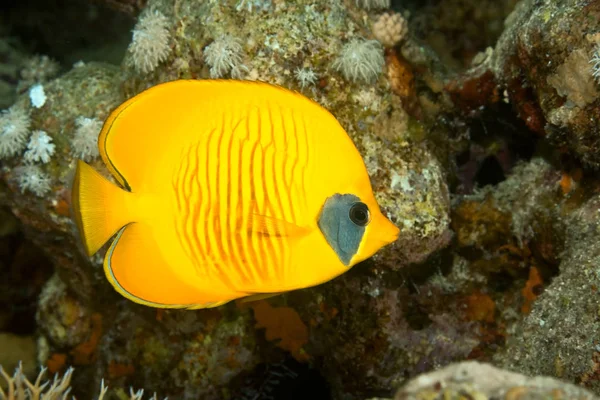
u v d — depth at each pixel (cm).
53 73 125
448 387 49
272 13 77
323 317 84
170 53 79
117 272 55
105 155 54
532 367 67
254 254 55
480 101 82
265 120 54
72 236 88
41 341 118
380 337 81
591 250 69
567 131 71
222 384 96
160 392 97
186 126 54
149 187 54
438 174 79
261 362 96
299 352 94
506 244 82
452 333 82
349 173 54
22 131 87
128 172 54
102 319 105
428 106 84
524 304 81
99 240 54
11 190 89
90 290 100
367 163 77
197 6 79
